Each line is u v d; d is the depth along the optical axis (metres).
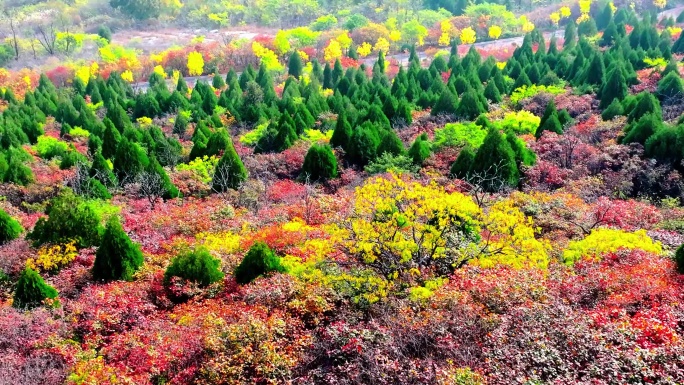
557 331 11.38
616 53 53.94
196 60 80.94
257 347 12.93
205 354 13.19
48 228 21.06
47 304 16.77
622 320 11.80
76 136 44.22
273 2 123.56
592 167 28.17
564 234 19.77
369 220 16.86
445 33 90.69
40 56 99.25
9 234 22.34
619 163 27.98
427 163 31.08
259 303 15.23
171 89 76.31
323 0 125.88
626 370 10.17
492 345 11.59
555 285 13.94
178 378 12.52
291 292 15.42
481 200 20.64
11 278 19.41
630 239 16.92
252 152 36.69
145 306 16.36
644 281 13.64
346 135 34.94
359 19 102.50
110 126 36.47
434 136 35.84
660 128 29.30
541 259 15.93
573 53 62.00
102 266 18.84
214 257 19.05
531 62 59.53
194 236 22.25
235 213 24.64
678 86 40.19
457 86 50.16
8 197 28.95
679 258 15.27
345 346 12.34
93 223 21.42
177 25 123.88
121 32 118.38
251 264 17.59
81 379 12.63
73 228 21.11
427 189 17.02
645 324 11.34
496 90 47.78
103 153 36.53
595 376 10.11
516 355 10.84
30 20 116.50
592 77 47.78
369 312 14.76
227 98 53.00
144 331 14.81
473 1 113.88
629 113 35.62
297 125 41.19
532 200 22.03
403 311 13.61
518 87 49.72
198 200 27.66
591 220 20.56
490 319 12.44
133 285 17.81
